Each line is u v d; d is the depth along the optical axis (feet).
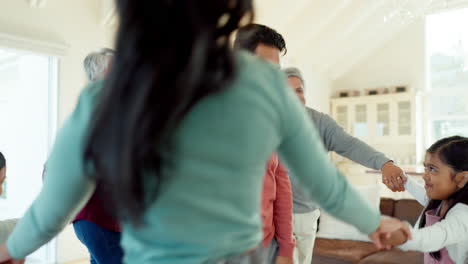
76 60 15.26
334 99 29.04
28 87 16.25
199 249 2.11
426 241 3.88
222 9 1.96
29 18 13.91
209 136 2.02
